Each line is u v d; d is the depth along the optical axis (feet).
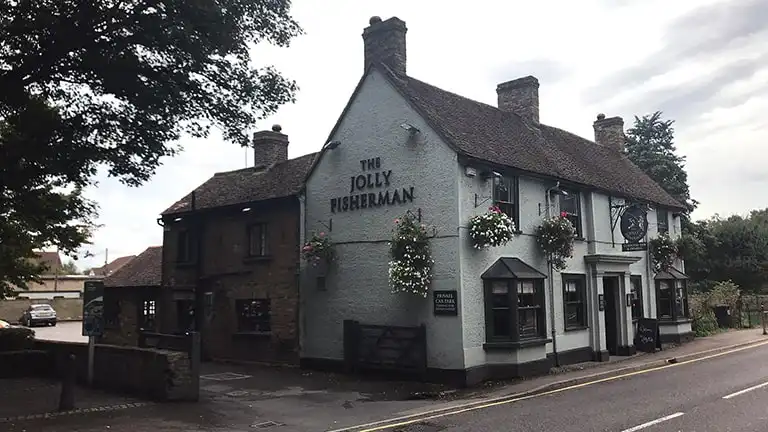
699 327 85.46
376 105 55.57
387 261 52.90
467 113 58.70
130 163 45.85
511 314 49.83
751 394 39.11
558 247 55.62
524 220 55.31
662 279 75.77
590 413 34.88
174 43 41.83
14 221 56.08
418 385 47.65
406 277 48.62
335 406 39.55
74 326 144.87
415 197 51.49
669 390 42.27
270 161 74.79
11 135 41.60
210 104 46.44
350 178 56.80
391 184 53.36
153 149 45.68
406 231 49.49
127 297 81.10
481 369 48.62
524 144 61.11
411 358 49.75
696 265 127.95
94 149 43.37
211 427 33.09
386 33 57.36
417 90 55.62
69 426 32.42
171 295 73.72
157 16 40.65
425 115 51.39
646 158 126.21
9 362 51.19
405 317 51.19
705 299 94.79
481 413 36.42
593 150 77.61
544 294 54.24
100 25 40.65
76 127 42.11
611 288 67.15
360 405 39.88
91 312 45.80
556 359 56.44
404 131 52.85
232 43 43.83
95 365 45.88
